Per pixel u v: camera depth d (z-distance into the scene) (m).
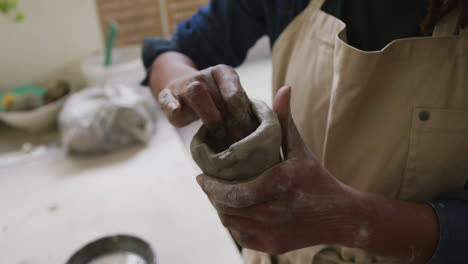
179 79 0.54
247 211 0.43
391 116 0.54
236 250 0.99
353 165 0.60
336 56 0.55
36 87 1.61
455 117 0.50
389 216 0.46
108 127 1.40
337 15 0.60
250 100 0.48
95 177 1.30
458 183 0.53
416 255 0.48
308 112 0.66
